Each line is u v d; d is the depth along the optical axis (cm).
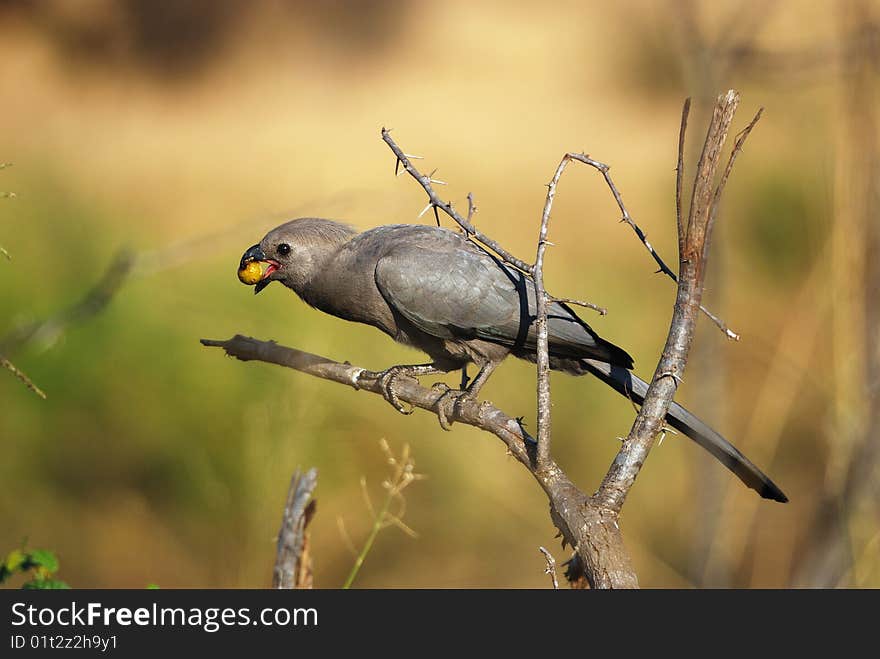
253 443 1169
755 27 724
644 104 2894
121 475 1346
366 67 3253
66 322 834
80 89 3053
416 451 1291
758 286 1616
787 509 1183
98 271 1623
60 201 1755
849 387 683
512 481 1278
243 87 3120
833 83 750
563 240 2048
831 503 707
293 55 3253
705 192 476
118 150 2581
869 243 670
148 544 1274
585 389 1377
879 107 660
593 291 1667
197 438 1282
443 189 2381
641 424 475
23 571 671
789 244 1633
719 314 706
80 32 3256
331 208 1839
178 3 3278
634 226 513
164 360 1371
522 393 1353
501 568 1255
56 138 2658
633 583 429
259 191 2336
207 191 2320
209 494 1207
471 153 2630
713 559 724
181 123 2864
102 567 1287
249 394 1291
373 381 730
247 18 3316
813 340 880
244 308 1420
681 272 484
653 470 1305
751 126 477
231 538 1180
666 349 482
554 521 484
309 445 1196
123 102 2980
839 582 688
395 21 3394
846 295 679
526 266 523
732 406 1304
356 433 1284
